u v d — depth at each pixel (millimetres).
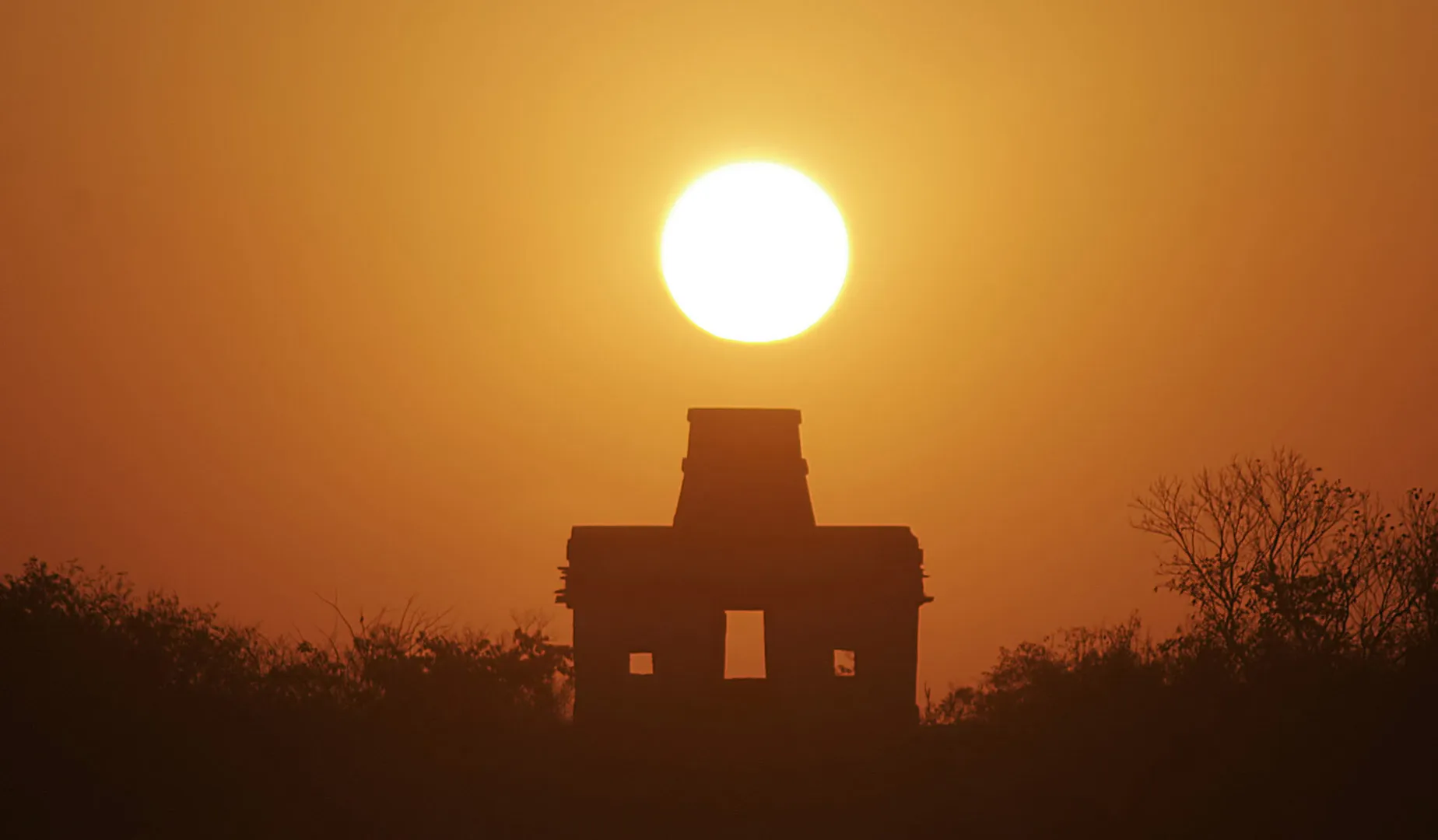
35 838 64500
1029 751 76062
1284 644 84188
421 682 83562
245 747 72250
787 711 87938
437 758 76562
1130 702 78688
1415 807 66062
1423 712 73188
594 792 74250
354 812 69062
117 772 68375
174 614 84188
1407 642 86062
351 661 86438
